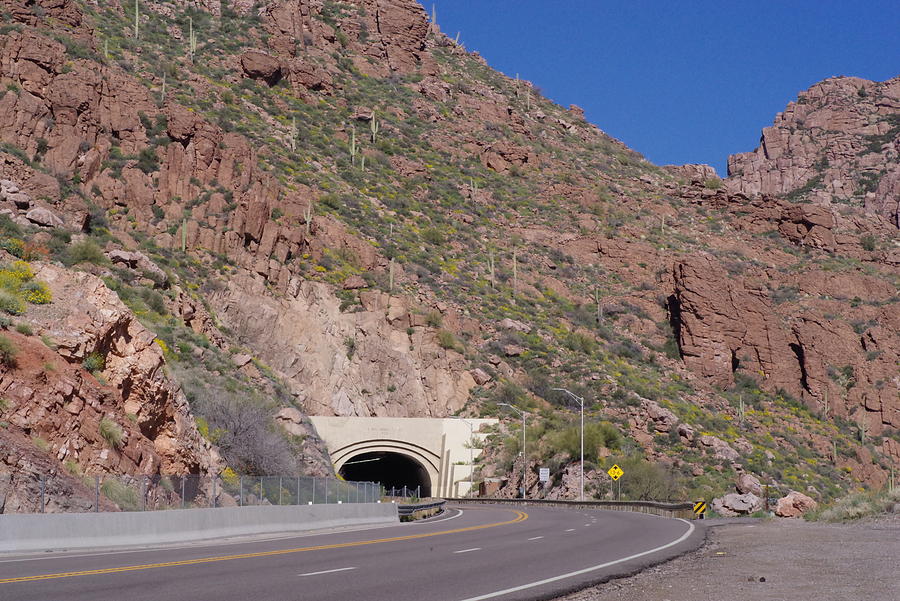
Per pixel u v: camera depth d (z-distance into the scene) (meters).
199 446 39.94
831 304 125.19
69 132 72.44
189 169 79.88
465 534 30.44
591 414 85.38
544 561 20.88
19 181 63.91
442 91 159.62
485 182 137.38
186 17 133.62
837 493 82.88
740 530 34.50
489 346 93.56
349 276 87.50
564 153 161.62
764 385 111.31
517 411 80.81
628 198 144.38
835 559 21.31
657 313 117.12
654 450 80.06
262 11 144.38
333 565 19.41
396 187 121.38
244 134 106.94
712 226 142.12
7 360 30.23
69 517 23.52
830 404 110.88
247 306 73.25
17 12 82.31
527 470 75.88
